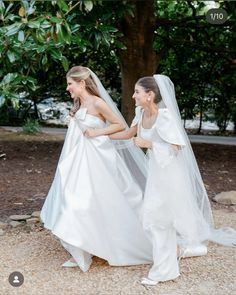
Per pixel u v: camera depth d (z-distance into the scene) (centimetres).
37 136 1231
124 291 335
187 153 386
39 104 1612
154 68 880
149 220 351
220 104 1432
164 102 346
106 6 571
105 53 855
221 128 1523
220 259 402
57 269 373
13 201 583
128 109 876
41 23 388
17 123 1568
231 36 990
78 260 366
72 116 383
